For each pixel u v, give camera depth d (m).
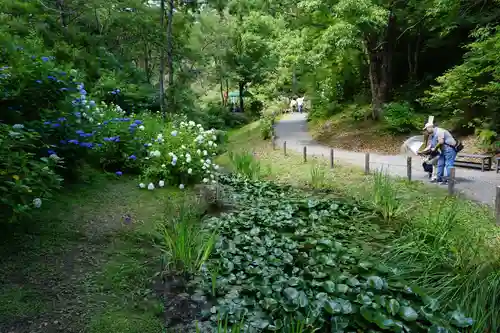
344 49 16.14
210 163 8.88
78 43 16.81
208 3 23.91
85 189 6.38
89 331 3.00
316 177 9.40
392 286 3.76
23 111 5.69
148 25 17.78
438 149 8.85
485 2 14.26
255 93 37.03
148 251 4.57
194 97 22.41
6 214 3.94
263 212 6.53
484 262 4.33
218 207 6.80
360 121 19.23
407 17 17.67
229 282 3.96
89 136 6.52
